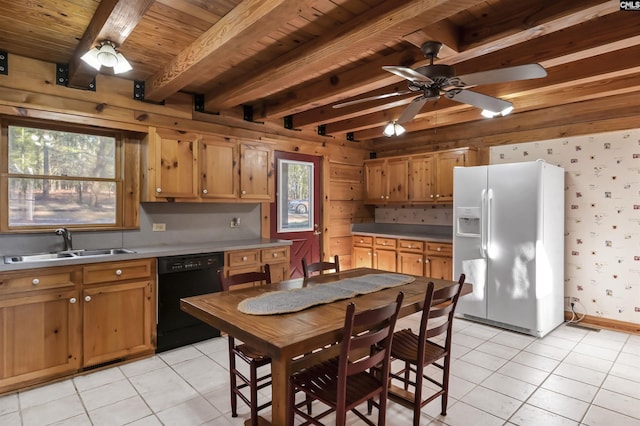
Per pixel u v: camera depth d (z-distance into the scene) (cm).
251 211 441
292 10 188
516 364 297
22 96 288
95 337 279
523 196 361
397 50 276
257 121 436
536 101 373
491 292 383
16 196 294
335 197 545
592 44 230
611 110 378
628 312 370
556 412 228
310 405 224
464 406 236
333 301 209
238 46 229
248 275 245
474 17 225
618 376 276
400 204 531
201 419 222
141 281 301
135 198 350
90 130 327
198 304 202
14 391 248
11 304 244
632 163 367
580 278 398
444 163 479
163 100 360
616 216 376
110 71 318
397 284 250
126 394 250
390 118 442
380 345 217
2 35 253
